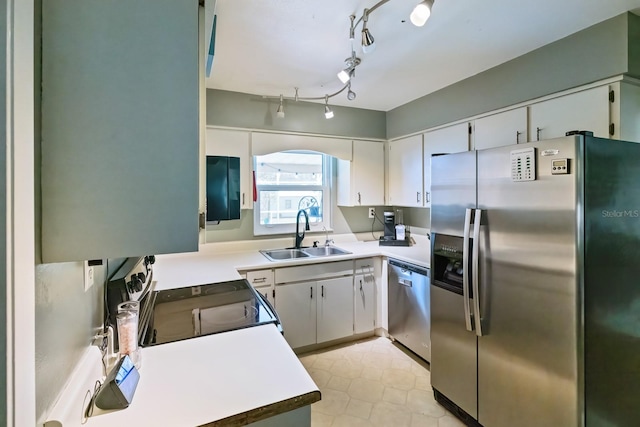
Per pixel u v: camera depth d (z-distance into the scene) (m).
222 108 2.81
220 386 0.91
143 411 0.80
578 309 1.32
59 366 0.74
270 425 0.85
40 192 0.64
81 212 0.66
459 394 1.91
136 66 0.69
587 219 1.33
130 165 0.69
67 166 0.65
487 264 1.69
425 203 3.03
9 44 0.51
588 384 1.35
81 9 0.65
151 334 1.27
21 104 0.54
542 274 1.44
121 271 1.32
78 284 0.87
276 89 2.81
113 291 1.15
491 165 1.66
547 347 1.43
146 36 0.70
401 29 1.81
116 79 0.68
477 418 1.79
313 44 1.99
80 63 0.65
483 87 2.43
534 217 1.46
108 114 0.67
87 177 0.67
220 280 2.05
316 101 3.15
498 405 1.66
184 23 0.73
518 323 1.55
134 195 0.70
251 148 2.94
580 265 1.32
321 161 3.51
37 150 0.62
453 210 1.91
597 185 1.35
